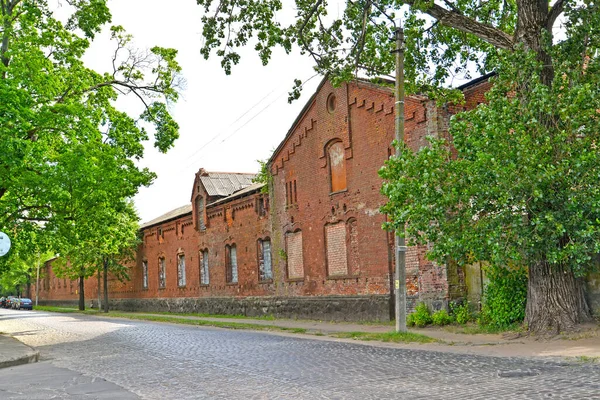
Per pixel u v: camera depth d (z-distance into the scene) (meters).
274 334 21.39
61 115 24.30
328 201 26.80
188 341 19.05
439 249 14.89
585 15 15.25
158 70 28.92
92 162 24.91
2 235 15.70
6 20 24.20
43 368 14.21
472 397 7.86
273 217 31.52
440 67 20.88
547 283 15.46
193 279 42.97
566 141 14.17
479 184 14.09
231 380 10.55
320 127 27.42
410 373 10.30
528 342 14.62
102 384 10.93
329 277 26.66
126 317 40.72
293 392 9.02
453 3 19.25
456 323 19.88
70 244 27.97
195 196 42.50
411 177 15.29
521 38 15.95
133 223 46.66
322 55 20.52
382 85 23.31
